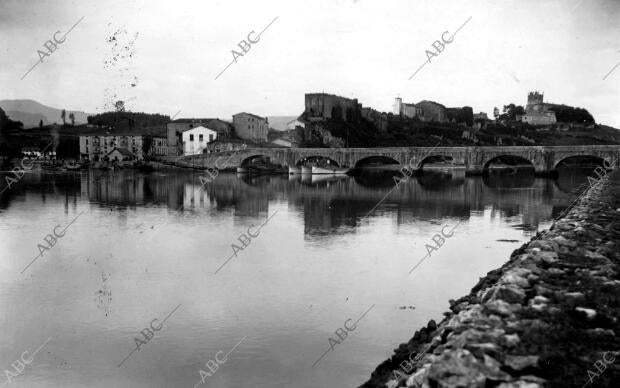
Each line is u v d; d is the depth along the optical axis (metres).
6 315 22.31
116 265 30.88
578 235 17.78
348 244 37.25
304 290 25.69
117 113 160.88
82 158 139.50
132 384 16.14
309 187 87.81
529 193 75.88
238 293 25.23
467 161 119.50
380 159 187.38
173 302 23.91
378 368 13.93
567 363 7.74
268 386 15.74
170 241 38.19
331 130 187.88
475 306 11.08
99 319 21.78
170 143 147.50
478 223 47.28
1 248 35.53
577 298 10.69
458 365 7.81
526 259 14.43
